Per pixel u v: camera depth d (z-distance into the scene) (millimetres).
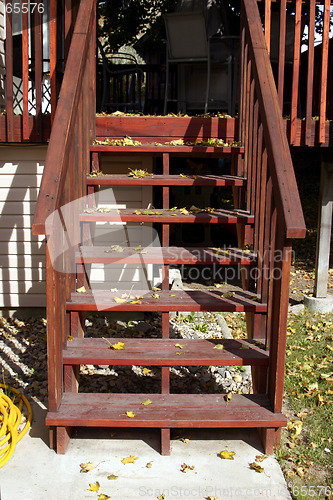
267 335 3199
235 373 4234
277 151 2949
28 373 4086
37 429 3199
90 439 3090
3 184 5008
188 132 4480
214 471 2793
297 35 4344
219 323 5316
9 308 5258
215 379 4145
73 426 3035
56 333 2896
